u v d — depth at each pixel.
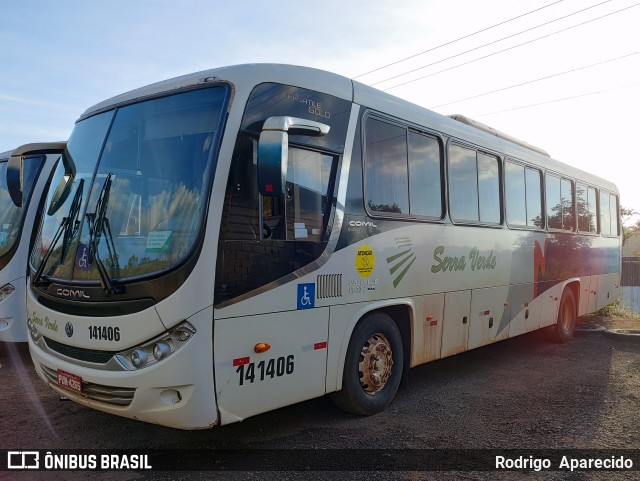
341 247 4.98
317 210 4.79
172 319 3.78
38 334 4.75
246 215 4.15
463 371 7.68
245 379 4.09
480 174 7.43
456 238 6.72
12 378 6.66
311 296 4.64
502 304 7.85
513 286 8.17
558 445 4.84
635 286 25.66
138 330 3.86
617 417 5.63
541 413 5.74
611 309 14.48
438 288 6.38
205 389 3.82
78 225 4.49
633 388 6.77
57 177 5.14
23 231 7.51
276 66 4.61
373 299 5.35
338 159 5.03
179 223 3.98
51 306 4.52
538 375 7.45
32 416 5.34
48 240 4.82
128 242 4.13
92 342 4.11
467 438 4.98
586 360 8.49
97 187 4.56
